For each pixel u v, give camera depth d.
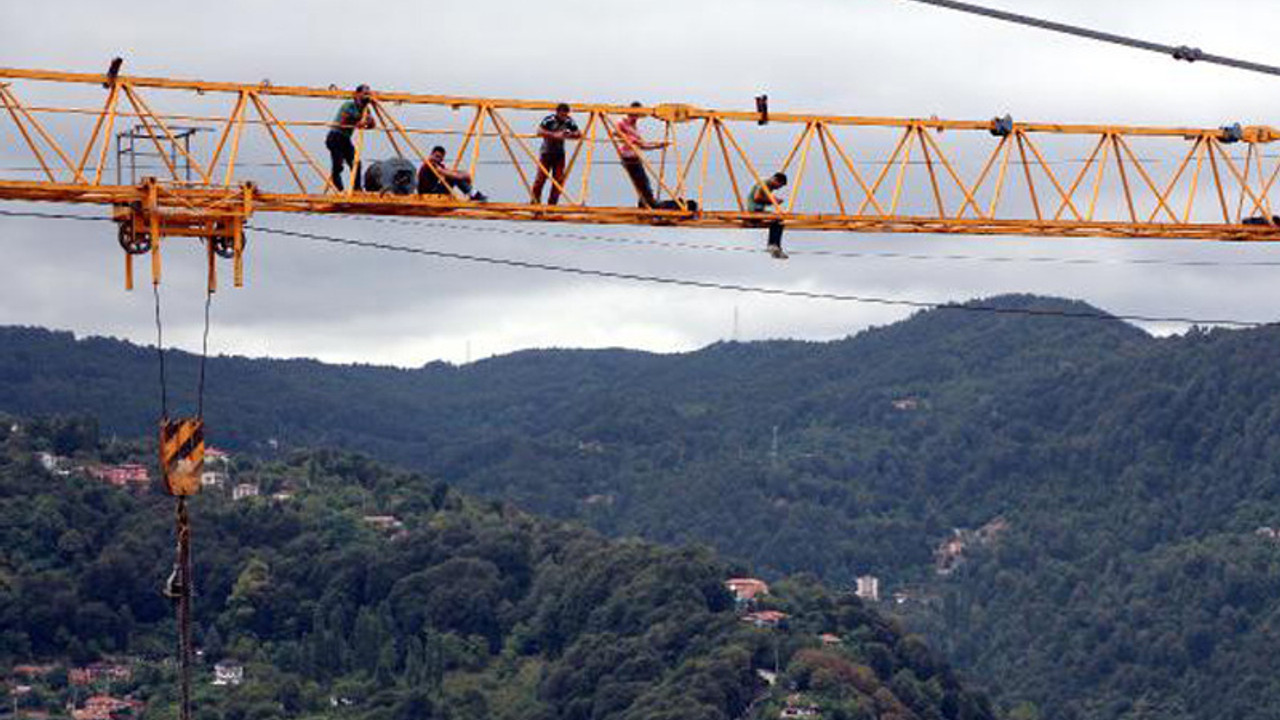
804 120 104.44
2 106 93.62
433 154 98.56
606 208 101.00
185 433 78.94
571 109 100.44
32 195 93.69
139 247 94.88
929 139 106.69
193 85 95.00
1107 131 109.69
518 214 99.88
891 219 106.38
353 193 97.06
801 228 105.00
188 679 76.38
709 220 103.31
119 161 94.50
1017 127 108.00
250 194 95.06
